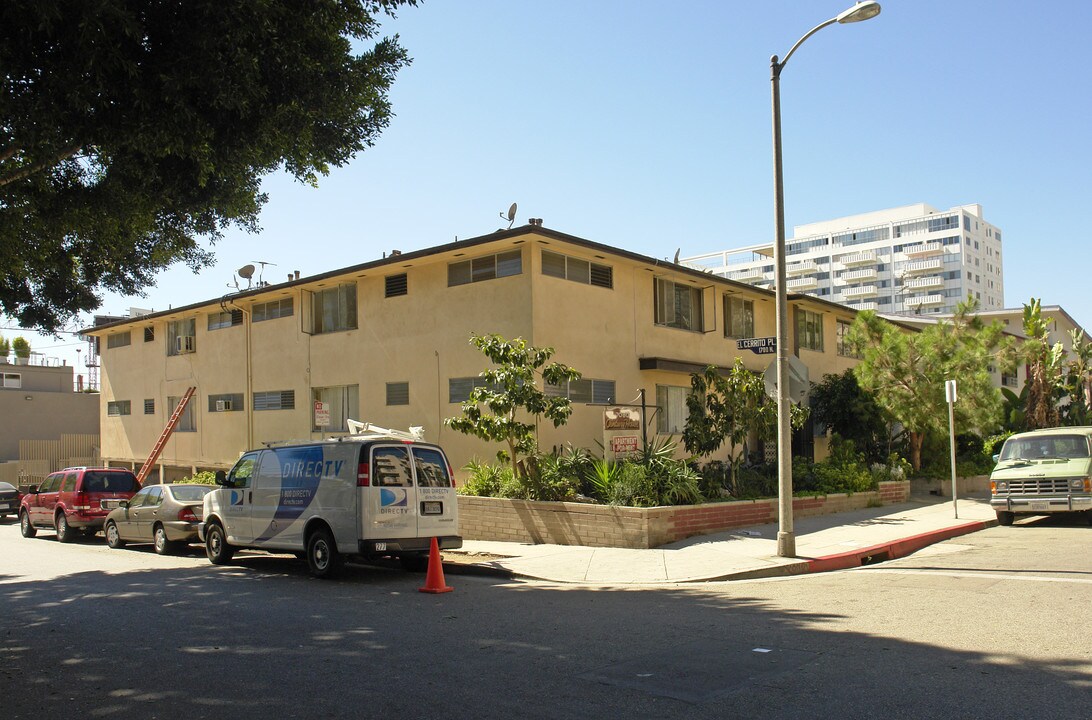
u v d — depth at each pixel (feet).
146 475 88.74
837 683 19.42
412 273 66.13
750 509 51.44
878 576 36.24
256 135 29.30
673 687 19.39
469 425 49.85
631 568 39.11
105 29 24.76
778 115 41.16
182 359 91.76
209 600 33.35
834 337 90.89
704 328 72.54
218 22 26.11
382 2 30.19
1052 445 57.77
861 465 66.85
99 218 33.53
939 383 70.33
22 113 25.73
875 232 389.80
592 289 61.72
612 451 51.01
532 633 25.66
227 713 18.07
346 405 71.82
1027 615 26.71
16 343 203.41
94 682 20.90
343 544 37.96
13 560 51.01
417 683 20.11
